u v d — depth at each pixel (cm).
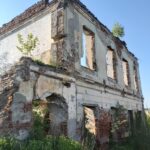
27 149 503
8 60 1041
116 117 1154
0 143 470
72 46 845
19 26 1030
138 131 1195
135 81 1661
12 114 545
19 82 581
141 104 1669
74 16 898
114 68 1264
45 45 866
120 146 1052
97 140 916
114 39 1314
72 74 808
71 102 779
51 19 873
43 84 668
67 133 724
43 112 805
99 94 998
